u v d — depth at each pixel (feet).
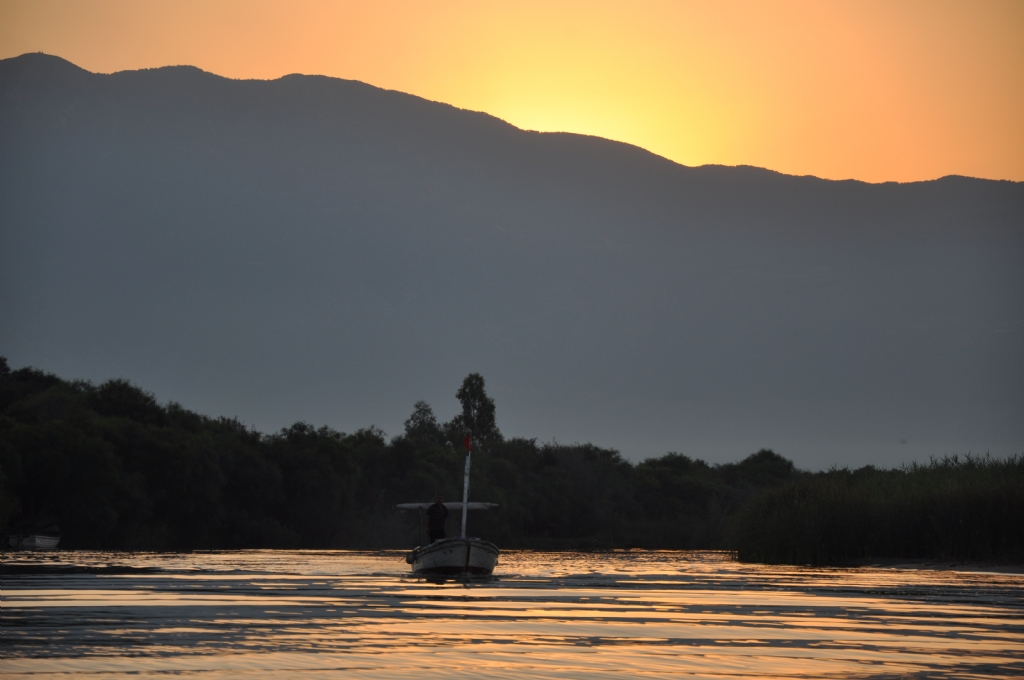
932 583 426.92
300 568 554.46
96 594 357.00
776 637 244.63
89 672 189.37
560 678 185.98
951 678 189.67
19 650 216.13
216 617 280.10
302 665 197.88
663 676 189.16
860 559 570.05
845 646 229.66
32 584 406.00
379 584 420.36
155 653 212.23
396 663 200.85
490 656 210.79
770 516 619.26
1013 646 230.68
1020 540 542.16
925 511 565.12
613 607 319.06
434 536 490.08
